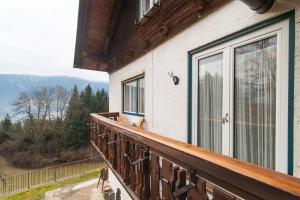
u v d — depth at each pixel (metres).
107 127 4.17
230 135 2.64
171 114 3.87
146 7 4.96
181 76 3.59
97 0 6.15
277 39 2.08
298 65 1.87
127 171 2.99
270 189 0.90
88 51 8.27
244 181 1.04
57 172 15.70
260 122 2.29
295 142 1.90
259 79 2.30
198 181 1.44
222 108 2.78
